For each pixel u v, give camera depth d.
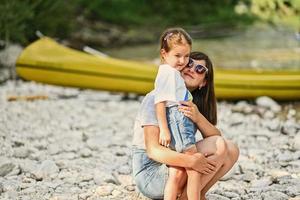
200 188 3.70
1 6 10.30
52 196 4.38
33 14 10.94
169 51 3.68
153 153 3.65
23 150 5.44
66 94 8.61
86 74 8.13
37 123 6.79
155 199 3.95
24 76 8.15
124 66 8.12
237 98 8.03
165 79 3.63
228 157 3.82
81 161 5.29
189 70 3.84
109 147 5.86
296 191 4.48
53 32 11.94
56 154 5.55
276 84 7.91
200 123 3.76
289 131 6.54
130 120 7.12
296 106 7.87
